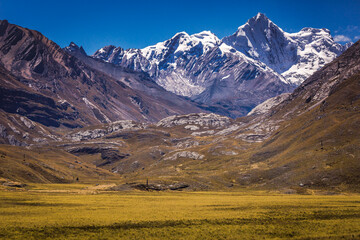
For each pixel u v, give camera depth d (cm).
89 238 7412
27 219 9294
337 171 19012
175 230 8112
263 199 14800
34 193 16500
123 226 8550
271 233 7725
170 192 19975
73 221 9012
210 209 11581
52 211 10938
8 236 7400
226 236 7512
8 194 14950
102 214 10294
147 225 8656
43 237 7444
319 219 9306
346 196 15725
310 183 19350
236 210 11269
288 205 12075
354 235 7306
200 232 7888
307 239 7169
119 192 18700
